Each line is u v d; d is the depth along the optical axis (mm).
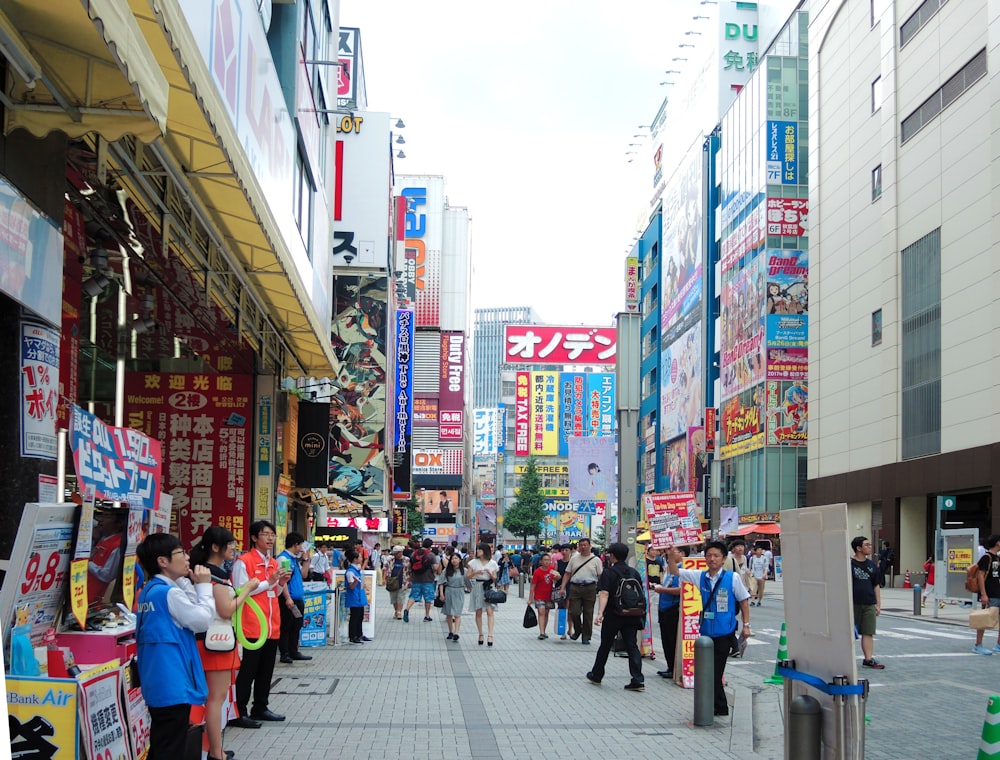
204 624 6398
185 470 18219
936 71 43844
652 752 9008
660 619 14273
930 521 46094
